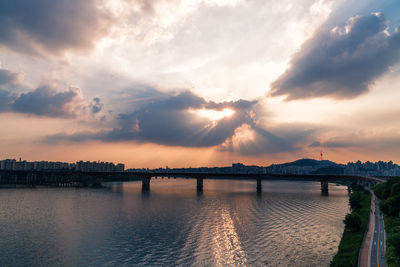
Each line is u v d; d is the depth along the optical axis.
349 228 79.44
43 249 77.12
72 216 124.06
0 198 189.38
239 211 136.50
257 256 70.00
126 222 110.75
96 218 119.44
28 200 180.12
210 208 147.25
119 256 71.31
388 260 52.19
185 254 72.31
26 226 104.62
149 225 105.06
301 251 73.06
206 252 73.56
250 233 91.94
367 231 76.88
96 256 71.56
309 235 88.50
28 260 69.12
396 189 118.88
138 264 66.00
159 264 65.94
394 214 91.88
